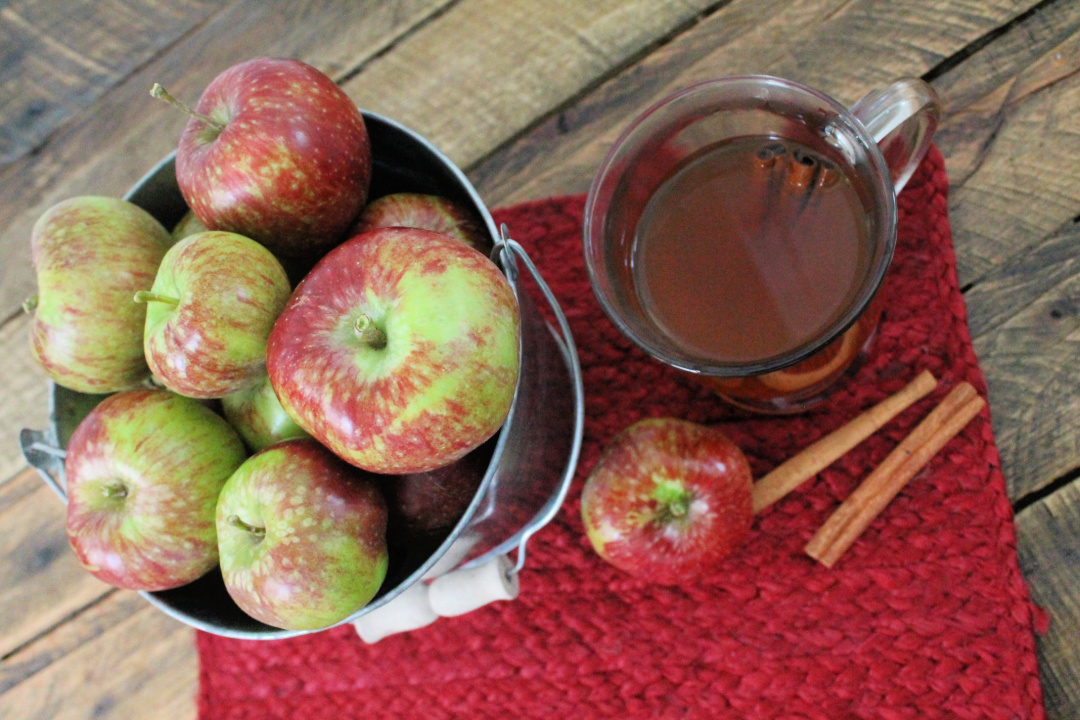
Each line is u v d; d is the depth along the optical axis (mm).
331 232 537
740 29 638
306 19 675
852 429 604
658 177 571
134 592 655
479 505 505
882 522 606
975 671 586
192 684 644
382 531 519
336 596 504
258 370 513
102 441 521
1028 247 606
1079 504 590
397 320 478
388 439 479
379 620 594
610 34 649
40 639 656
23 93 691
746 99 549
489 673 620
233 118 513
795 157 556
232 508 510
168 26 686
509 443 513
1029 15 612
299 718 628
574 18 653
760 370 514
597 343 635
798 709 597
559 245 640
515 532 579
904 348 610
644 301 562
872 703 593
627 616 616
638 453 584
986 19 615
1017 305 605
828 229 548
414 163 552
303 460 507
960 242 614
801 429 616
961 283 612
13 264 682
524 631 621
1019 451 600
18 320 678
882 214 526
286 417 528
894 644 595
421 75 662
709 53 639
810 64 630
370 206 548
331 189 521
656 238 569
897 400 603
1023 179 608
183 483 519
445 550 497
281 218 521
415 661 626
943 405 599
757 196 558
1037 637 589
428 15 665
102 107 687
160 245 541
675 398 627
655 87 643
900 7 625
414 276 479
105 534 521
